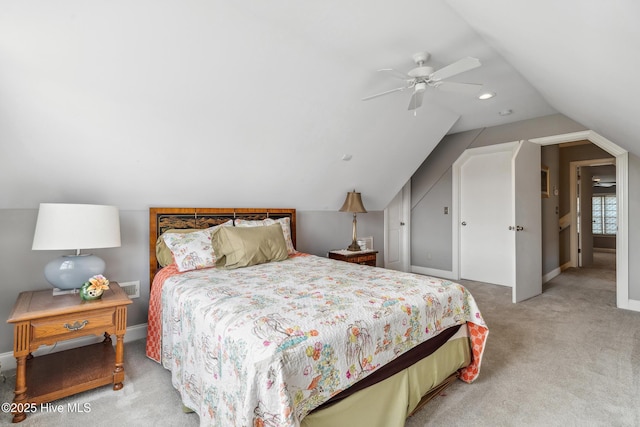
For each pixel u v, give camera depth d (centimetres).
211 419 142
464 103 348
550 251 504
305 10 186
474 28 203
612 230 877
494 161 457
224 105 235
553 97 286
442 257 514
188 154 256
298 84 246
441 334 187
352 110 296
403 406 157
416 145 395
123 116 210
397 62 249
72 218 196
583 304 366
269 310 151
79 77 182
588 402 181
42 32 159
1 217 218
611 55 126
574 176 585
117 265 264
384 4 181
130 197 263
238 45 202
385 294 178
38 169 213
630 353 241
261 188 330
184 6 172
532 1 120
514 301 372
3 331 218
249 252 263
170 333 203
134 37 176
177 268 244
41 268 231
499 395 189
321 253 421
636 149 291
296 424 108
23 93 177
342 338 134
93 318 188
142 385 199
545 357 236
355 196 399
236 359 126
